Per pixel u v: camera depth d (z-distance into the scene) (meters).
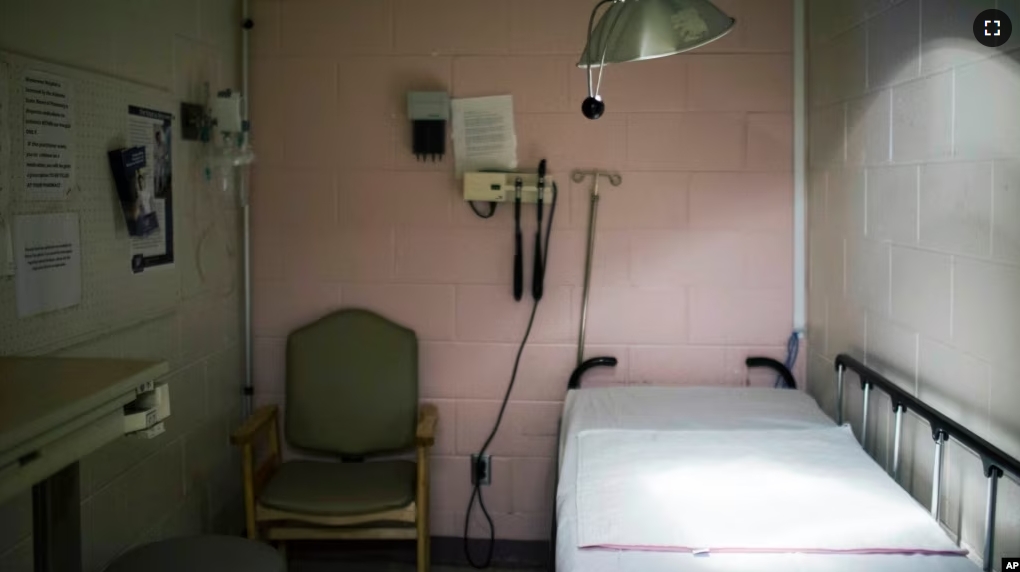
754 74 3.11
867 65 2.53
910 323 2.27
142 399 1.59
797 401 2.88
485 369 3.25
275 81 3.19
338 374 3.15
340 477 2.95
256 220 3.24
